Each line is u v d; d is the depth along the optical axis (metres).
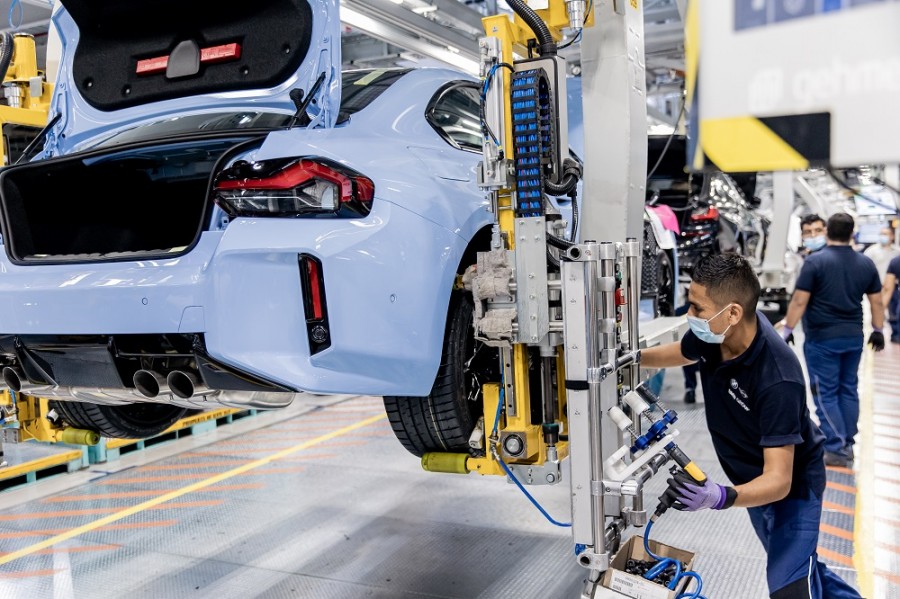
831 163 0.81
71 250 2.65
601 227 2.52
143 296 2.12
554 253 2.33
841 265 4.92
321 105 2.30
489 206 2.34
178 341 2.26
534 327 2.21
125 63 2.61
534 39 2.43
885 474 4.88
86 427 3.09
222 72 2.41
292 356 2.05
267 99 2.34
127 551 3.79
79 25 2.67
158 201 2.90
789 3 0.82
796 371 2.10
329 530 4.01
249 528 4.08
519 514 4.20
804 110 0.82
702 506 1.97
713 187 6.55
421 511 4.29
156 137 2.41
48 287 2.27
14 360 2.64
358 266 2.08
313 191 2.08
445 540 3.81
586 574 3.35
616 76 2.45
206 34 2.46
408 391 2.22
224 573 3.47
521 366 2.32
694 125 0.90
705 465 4.89
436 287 2.26
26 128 4.95
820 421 5.15
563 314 2.07
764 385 2.10
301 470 5.23
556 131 2.26
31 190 2.53
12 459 5.18
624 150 2.46
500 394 2.39
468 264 2.60
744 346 2.19
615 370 2.18
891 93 0.78
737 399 2.20
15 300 2.32
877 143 0.79
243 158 2.22
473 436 2.47
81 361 2.38
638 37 2.57
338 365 2.08
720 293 2.10
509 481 2.44
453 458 2.52
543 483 2.39
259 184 2.08
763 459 2.29
